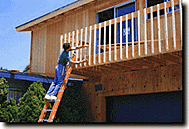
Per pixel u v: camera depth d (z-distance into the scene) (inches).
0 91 309.6
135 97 356.8
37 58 510.0
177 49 229.8
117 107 374.3
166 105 319.9
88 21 427.2
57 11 460.1
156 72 313.7
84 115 398.0
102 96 380.8
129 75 345.1
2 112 302.5
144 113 341.7
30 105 324.8
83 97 406.9
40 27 518.3
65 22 467.2
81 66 311.0
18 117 315.3
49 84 398.6
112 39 395.9
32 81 382.6
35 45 521.3
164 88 302.0
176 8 323.0
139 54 256.5
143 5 352.2
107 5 402.9
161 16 300.2
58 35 475.5
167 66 303.0
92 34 402.0
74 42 333.1
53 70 467.8
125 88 346.6
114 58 277.9
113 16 396.5
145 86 323.3
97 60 298.5
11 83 354.0
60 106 367.6
